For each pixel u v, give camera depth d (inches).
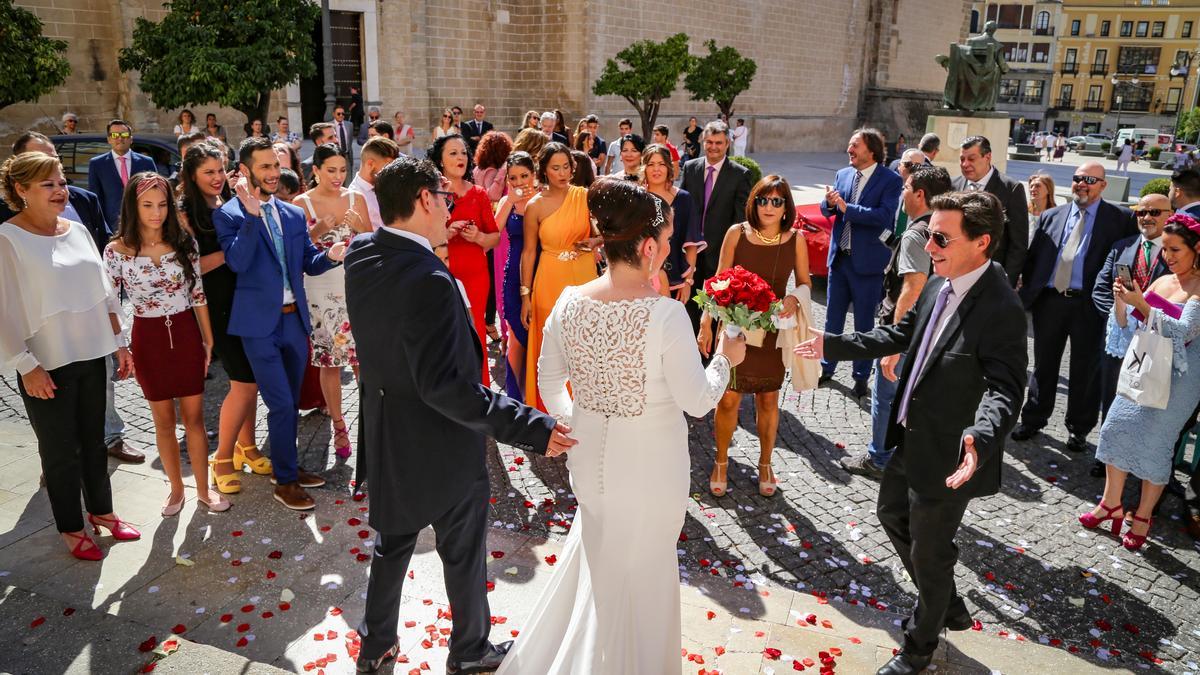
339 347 191.3
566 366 108.4
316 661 122.3
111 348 151.3
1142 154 1878.7
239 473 185.3
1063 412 243.1
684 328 97.5
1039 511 181.9
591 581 105.4
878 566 157.6
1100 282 198.1
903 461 123.6
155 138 418.6
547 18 869.2
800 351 132.4
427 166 104.8
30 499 172.7
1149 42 2881.4
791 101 1179.9
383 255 103.3
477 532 113.8
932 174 177.2
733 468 199.3
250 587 141.3
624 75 757.9
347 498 175.5
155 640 121.9
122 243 154.2
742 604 139.9
